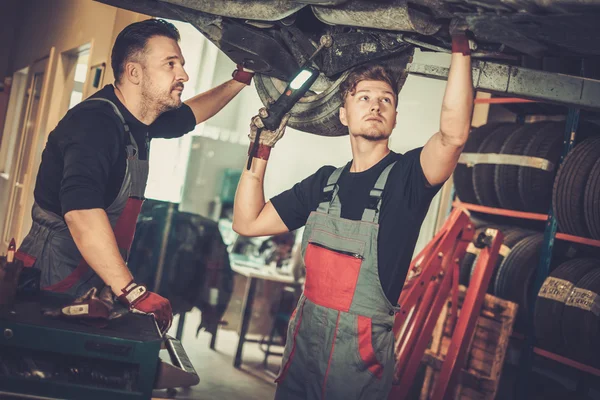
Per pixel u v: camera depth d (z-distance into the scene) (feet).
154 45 6.25
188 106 7.52
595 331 9.43
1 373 4.26
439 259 9.82
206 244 13.52
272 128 6.09
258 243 17.34
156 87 6.30
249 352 16.34
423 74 6.15
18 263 4.71
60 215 6.20
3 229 21.35
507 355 12.64
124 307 5.26
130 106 6.42
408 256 5.57
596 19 3.97
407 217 5.49
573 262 10.58
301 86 6.15
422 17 4.99
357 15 5.24
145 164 6.46
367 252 5.44
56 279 6.19
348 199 5.73
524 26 4.39
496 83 5.75
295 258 15.69
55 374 4.41
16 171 21.33
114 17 13.83
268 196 16.66
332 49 6.17
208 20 6.20
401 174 5.54
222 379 13.53
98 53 14.74
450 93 4.90
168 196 14.61
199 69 13.91
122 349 4.38
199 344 16.12
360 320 5.42
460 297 11.30
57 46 19.22
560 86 5.71
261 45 6.21
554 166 10.98
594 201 9.73
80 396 4.29
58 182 6.06
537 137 11.48
